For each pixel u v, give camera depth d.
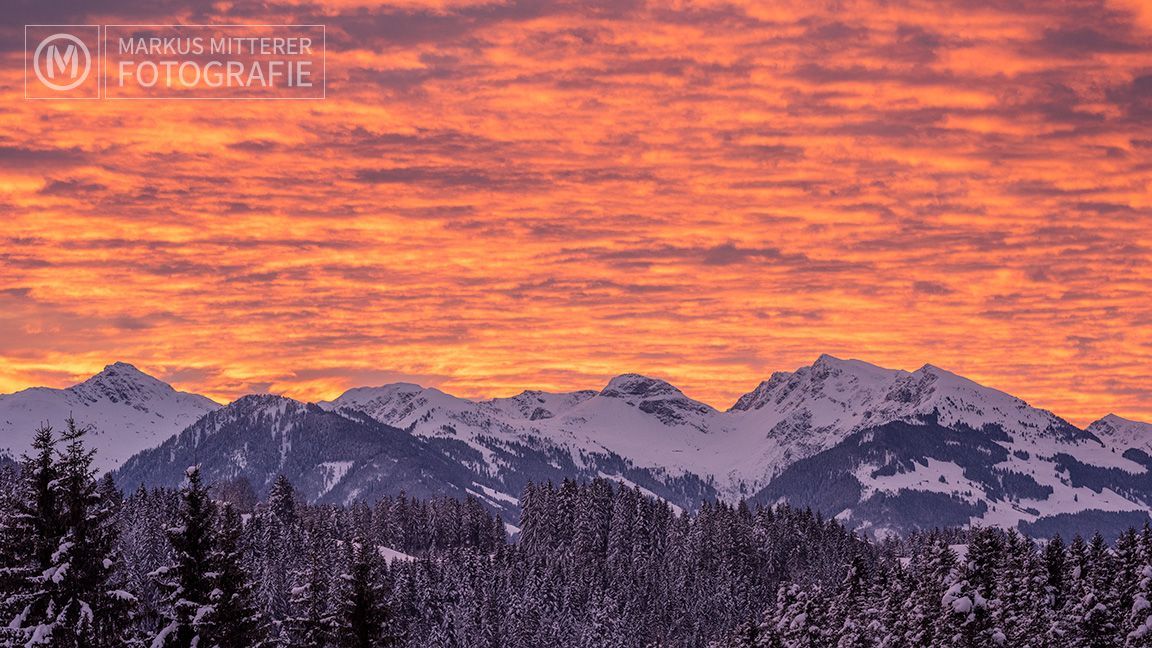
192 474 50.41
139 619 46.69
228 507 51.62
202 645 47.81
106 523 46.72
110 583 46.41
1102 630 98.94
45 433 46.97
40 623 44.19
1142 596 95.50
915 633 100.38
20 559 45.62
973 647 91.38
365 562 60.06
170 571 49.03
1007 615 96.25
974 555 96.12
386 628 59.22
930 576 104.50
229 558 49.91
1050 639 98.94
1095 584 102.88
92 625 44.84
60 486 46.09
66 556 44.94
